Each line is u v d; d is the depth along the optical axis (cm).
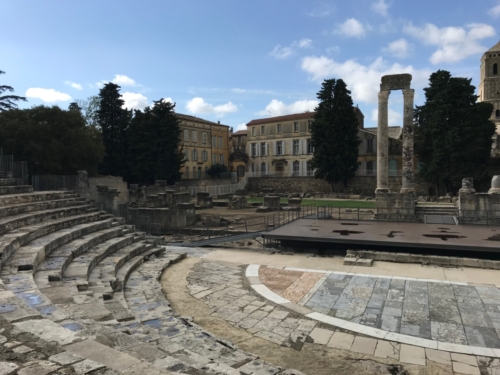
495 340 865
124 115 6550
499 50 8669
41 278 1026
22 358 481
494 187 2684
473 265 1546
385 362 766
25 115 4278
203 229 2919
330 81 6288
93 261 1333
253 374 604
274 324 966
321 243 1916
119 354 511
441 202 4638
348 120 6231
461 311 1047
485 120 5131
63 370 448
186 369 527
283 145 8244
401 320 987
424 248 1739
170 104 6291
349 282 1341
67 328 611
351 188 6488
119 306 931
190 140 7988
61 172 4338
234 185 7025
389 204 2775
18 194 1927
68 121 4362
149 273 1435
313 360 776
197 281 1374
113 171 6425
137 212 3188
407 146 2864
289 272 1495
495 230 2175
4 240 1170
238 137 9475
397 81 2911
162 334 803
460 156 5028
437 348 827
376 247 1836
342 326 950
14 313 647
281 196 6325
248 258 1786
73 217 1817
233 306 1102
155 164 6159
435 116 5156
